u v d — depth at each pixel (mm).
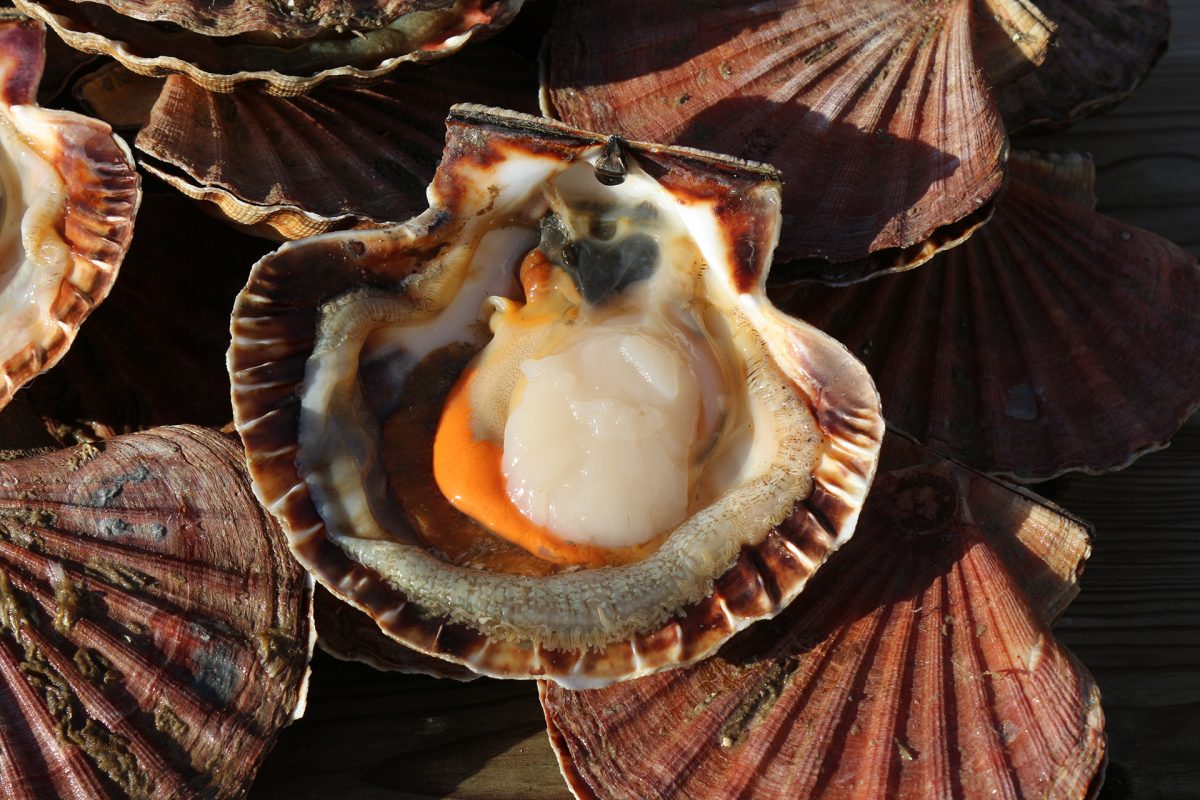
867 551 358
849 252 377
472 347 373
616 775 349
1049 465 400
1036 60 386
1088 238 421
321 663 376
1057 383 408
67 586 351
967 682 347
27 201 383
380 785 359
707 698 352
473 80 424
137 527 357
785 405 354
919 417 402
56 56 396
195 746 347
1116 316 415
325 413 347
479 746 365
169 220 410
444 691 373
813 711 349
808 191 384
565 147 352
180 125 380
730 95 393
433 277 363
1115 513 411
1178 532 408
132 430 397
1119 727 372
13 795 339
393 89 407
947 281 409
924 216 375
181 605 353
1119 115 494
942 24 379
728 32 396
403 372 367
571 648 337
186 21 363
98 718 345
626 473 353
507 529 357
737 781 346
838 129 385
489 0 387
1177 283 425
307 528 341
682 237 365
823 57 388
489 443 362
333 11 369
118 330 401
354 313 352
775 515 346
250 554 359
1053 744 342
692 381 361
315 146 393
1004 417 404
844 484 344
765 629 354
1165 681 380
